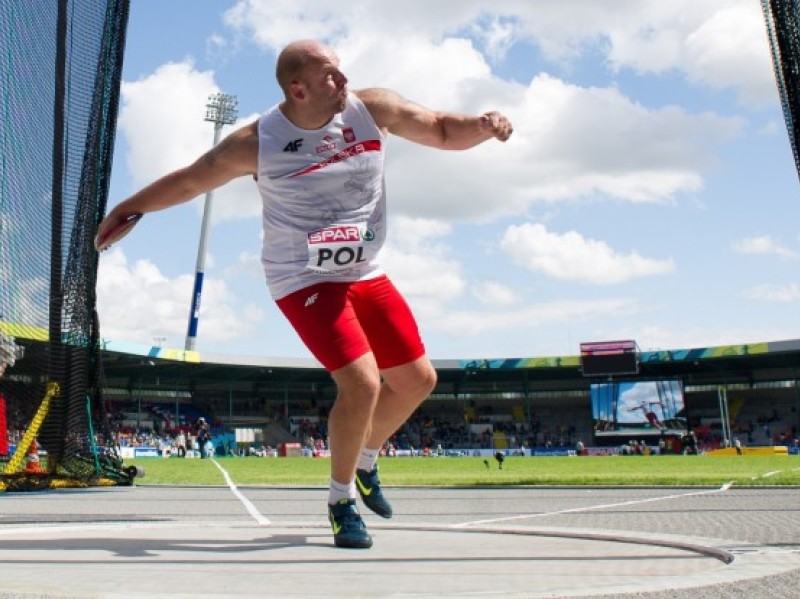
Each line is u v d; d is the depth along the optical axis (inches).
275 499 370.6
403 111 154.5
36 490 436.5
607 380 2625.5
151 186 157.1
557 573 110.9
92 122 399.5
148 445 2404.0
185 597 87.4
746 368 2886.3
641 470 882.1
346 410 148.3
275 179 150.6
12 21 366.3
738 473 709.9
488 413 3144.7
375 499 181.2
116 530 184.4
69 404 428.8
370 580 104.4
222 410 3061.0
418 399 170.2
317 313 149.4
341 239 148.9
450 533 175.8
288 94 145.9
